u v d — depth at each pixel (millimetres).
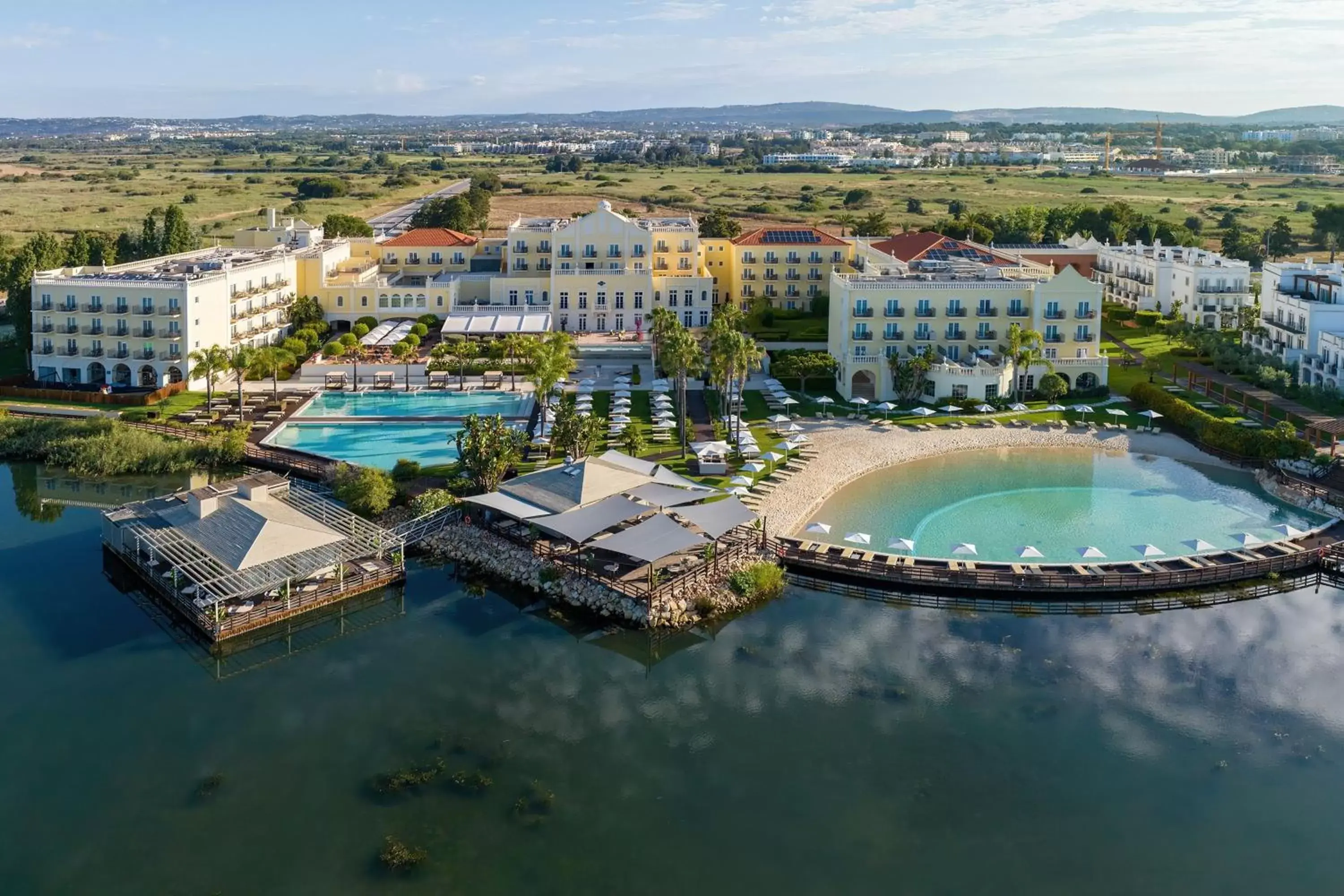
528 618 84875
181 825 59281
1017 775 64312
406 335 170000
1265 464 115938
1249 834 59250
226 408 139375
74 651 78875
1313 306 148875
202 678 75125
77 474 118938
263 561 84312
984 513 103438
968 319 148125
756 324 187625
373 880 55156
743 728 69250
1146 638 81188
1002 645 80062
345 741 67250
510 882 55125
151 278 152375
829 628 82938
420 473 111000
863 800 62000
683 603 84000
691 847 57875
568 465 100562
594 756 66125
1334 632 81812
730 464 115938
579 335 182500
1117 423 134750
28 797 61438
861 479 114188
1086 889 55125
